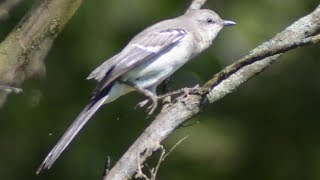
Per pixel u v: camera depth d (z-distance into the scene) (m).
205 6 12.66
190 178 12.87
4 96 6.73
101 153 12.81
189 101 7.33
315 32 7.96
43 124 12.81
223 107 13.34
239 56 12.49
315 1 12.63
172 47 9.22
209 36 10.06
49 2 6.84
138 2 12.20
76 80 12.66
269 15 12.58
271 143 13.33
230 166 13.04
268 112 13.39
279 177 13.27
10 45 6.79
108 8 12.20
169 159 12.91
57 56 12.45
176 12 12.34
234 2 12.69
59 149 7.81
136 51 8.93
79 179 12.75
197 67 12.59
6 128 12.80
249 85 13.35
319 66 13.16
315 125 13.41
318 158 13.29
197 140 12.87
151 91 9.09
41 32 6.83
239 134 13.19
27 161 13.00
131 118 12.93
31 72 6.84
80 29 12.29
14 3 6.76
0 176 12.94
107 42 12.36
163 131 7.17
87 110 8.51
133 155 6.96
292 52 13.02
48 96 12.62
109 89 8.71
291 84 13.37
